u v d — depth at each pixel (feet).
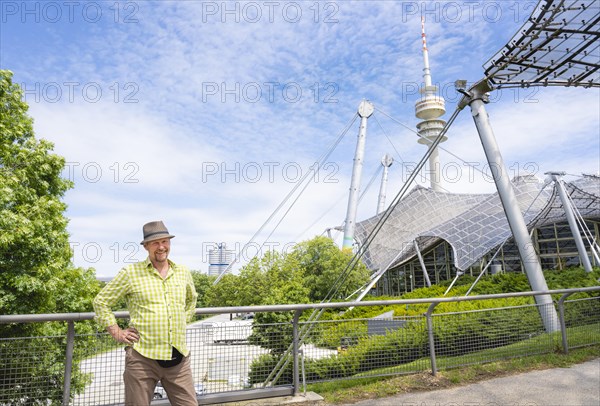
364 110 213.25
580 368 21.34
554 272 89.66
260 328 17.21
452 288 120.16
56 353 14.53
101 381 14.60
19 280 29.07
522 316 23.89
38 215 32.42
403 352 20.26
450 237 146.41
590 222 132.87
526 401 16.53
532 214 137.59
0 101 35.86
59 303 35.47
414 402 16.53
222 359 16.31
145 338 11.13
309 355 18.33
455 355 21.42
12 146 36.27
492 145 42.70
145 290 11.35
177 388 11.57
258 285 144.05
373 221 220.02
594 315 26.86
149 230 11.75
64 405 13.96
